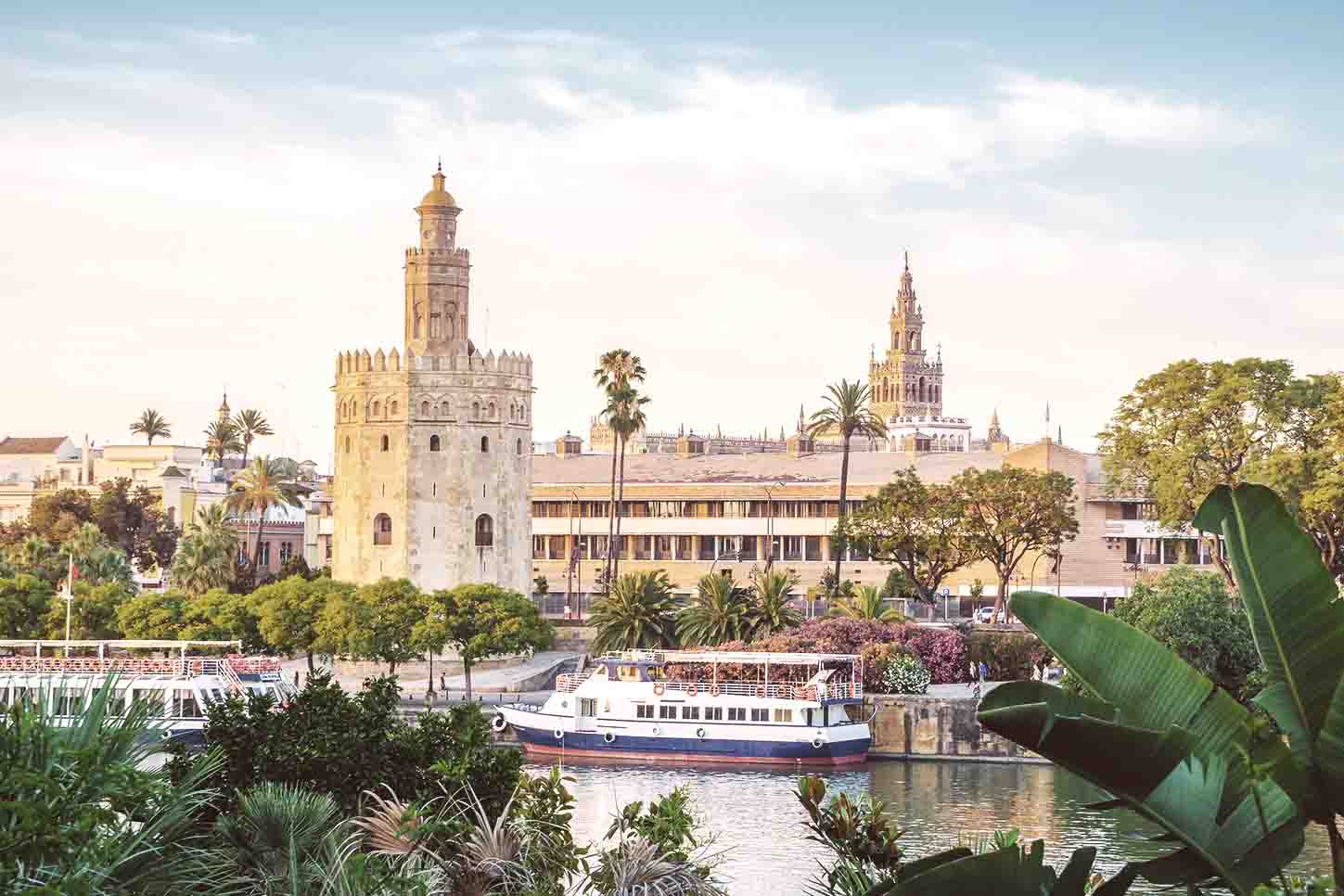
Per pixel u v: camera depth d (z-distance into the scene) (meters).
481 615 126.88
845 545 153.62
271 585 133.88
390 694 46.00
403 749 44.47
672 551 185.62
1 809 24.16
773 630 126.56
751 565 181.50
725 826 82.56
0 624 126.62
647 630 129.38
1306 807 20.77
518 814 36.34
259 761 43.56
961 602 167.75
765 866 71.38
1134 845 73.69
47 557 157.62
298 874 30.62
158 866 27.05
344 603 127.81
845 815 29.02
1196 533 160.00
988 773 102.19
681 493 185.38
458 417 155.38
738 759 105.56
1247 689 102.75
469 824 34.31
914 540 140.88
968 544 139.00
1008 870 21.30
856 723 105.94
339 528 158.25
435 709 119.69
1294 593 20.81
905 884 21.38
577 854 35.25
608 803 90.50
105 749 26.22
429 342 159.75
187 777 29.41
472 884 32.91
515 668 142.88
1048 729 20.20
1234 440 130.00
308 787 42.94
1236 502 21.14
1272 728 21.52
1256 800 19.80
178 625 128.12
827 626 120.38
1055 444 168.88
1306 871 60.66
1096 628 21.50
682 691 108.12
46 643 104.81
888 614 128.75
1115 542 168.75
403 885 29.31
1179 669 21.20
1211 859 20.41
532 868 33.97
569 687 113.44
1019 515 138.25
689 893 33.16
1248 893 20.39
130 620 128.25
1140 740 20.03
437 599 127.81
